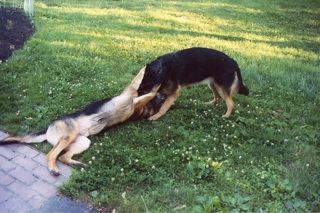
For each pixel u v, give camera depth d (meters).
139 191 3.56
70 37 7.94
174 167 3.90
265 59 7.62
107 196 3.45
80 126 4.28
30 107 5.00
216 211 3.32
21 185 3.59
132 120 4.84
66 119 4.19
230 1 13.70
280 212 3.35
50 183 3.64
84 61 6.68
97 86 5.71
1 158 3.97
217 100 5.51
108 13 10.43
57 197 3.45
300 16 12.02
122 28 9.02
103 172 3.75
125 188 3.60
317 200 3.47
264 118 5.18
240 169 3.96
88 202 3.41
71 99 5.23
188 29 9.52
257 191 3.62
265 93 6.05
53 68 6.27
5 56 6.63
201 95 5.78
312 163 4.11
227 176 3.80
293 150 4.35
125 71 6.47
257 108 5.43
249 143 4.50
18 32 7.93
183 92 5.84
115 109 4.47
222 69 4.98
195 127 4.81
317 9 13.12
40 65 6.36
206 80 5.12
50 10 10.09
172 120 4.94
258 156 4.23
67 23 9.05
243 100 5.66
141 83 4.73
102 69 6.41
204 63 4.96
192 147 4.30
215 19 10.84
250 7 12.93
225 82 4.99
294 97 5.89
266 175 3.82
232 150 4.27
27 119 4.71
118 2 12.13
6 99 5.16
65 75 6.03
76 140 4.16
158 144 4.31
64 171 3.82
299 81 6.54
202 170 3.84
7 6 9.77
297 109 5.49
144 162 3.90
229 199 3.45
